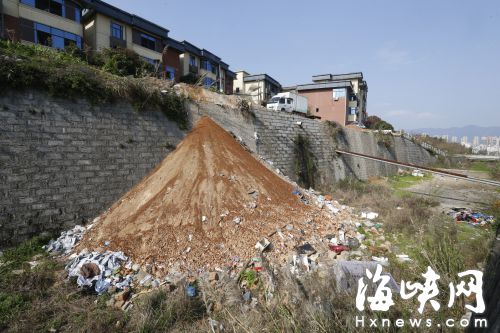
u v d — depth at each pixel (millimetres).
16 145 6539
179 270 5469
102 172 7934
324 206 9422
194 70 27141
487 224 8961
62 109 7273
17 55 6863
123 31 19984
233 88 36719
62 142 7230
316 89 34500
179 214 6797
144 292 4930
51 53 8953
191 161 8469
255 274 5414
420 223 8688
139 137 8828
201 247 6027
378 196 12477
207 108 11148
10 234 6375
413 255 6605
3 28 14023
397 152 25359
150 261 5621
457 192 15383
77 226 7273
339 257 6387
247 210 7371
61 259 5934
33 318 4230
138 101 8844
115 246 6020
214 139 9742
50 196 6996
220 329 4133
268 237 6598
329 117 33781
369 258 6352
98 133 7914
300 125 15414
